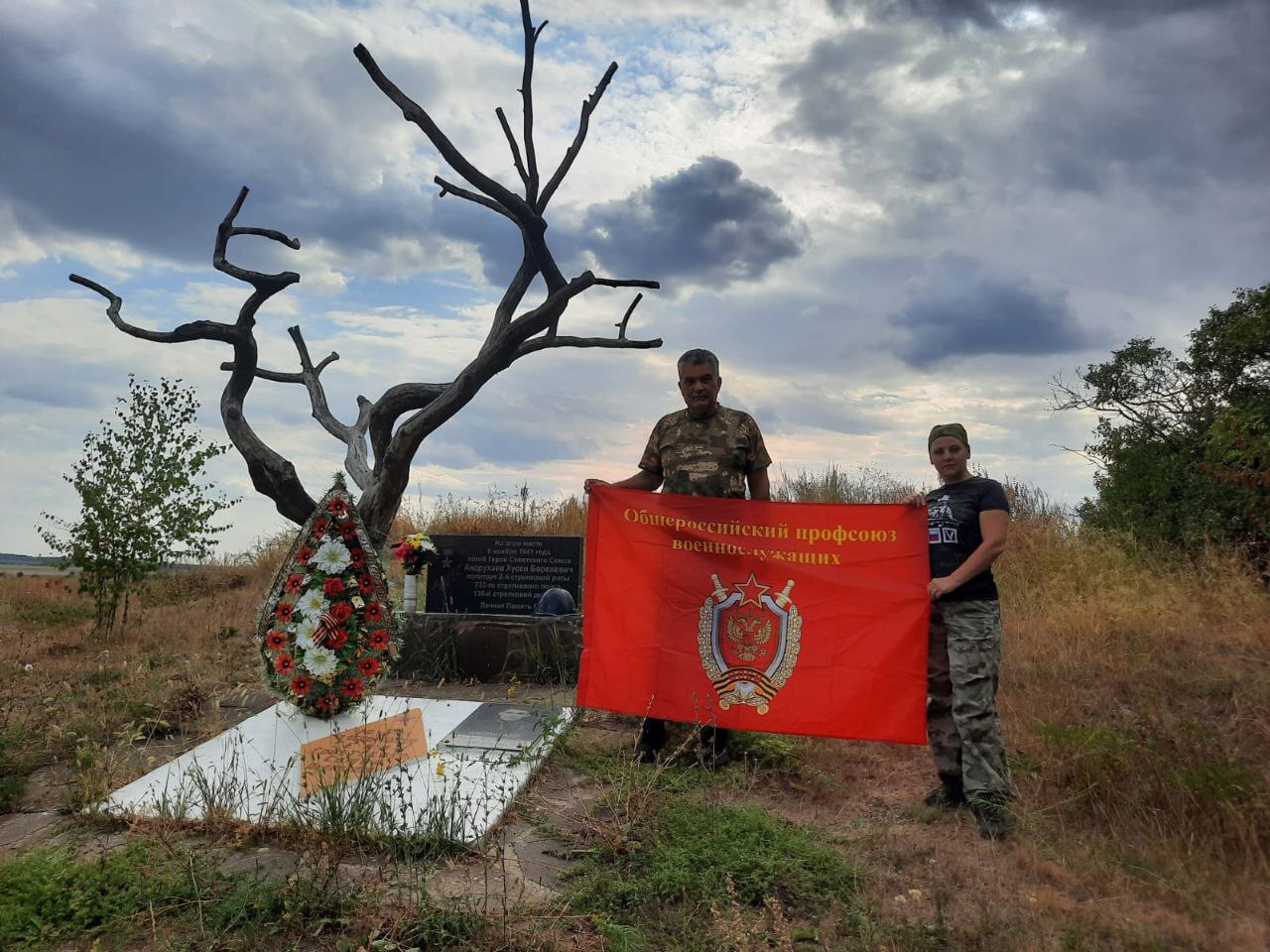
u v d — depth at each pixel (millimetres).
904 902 3783
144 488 11180
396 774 5270
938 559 4969
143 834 4477
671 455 5863
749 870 4004
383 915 3570
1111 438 16594
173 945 3398
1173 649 8172
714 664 5512
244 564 17031
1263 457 11828
